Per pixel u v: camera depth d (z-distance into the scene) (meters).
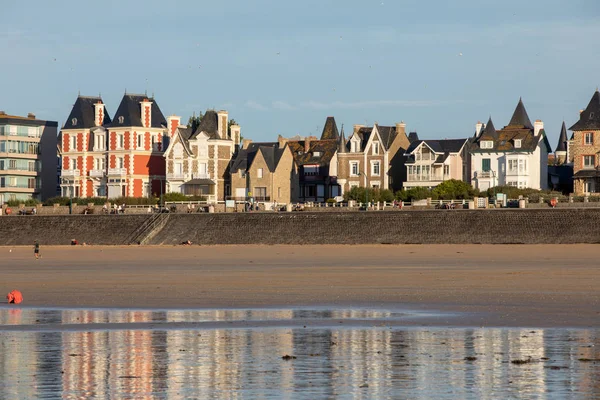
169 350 80.06
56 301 117.12
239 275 154.62
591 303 106.69
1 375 70.69
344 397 63.44
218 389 66.00
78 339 86.00
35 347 81.88
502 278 140.62
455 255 197.62
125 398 64.00
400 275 149.50
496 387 65.31
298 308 107.00
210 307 109.06
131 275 158.50
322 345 81.69
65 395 64.81
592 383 66.00
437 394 63.75
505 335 85.12
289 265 177.00
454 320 94.94
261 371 71.44
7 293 128.75
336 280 142.38
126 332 89.75
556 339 82.50
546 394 63.22
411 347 80.06
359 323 94.00
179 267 176.50
